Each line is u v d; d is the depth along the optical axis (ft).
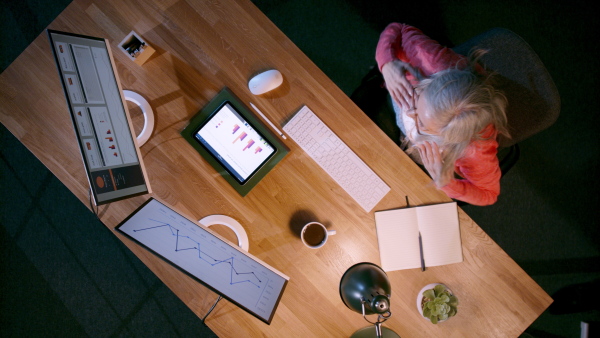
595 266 6.86
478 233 4.68
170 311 7.32
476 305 4.66
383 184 4.66
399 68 4.59
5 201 7.52
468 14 7.20
